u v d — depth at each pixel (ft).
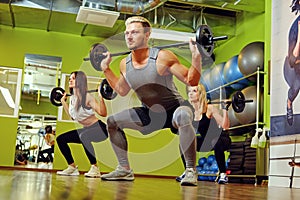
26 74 28.50
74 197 3.46
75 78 13.65
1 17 22.62
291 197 5.47
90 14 18.78
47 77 28.89
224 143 14.89
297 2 11.83
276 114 12.51
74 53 25.13
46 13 21.42
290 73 11.89
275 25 12.92
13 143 23.56
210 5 20.07
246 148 17.19
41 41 24.76
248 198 4.69
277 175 12.16
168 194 4.94
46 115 28.60
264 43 18.08
